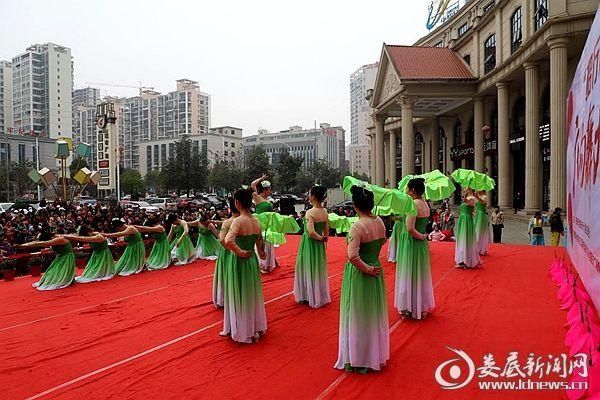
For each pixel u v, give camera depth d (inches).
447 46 1547.7
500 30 1030.4
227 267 221.1
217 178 2128.4
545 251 482.6
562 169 719.1
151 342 221.1
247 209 224.8
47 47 3408.0
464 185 395.9
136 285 362.0
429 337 215.8
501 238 664.4
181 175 1966.0
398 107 1331.2
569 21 711.1
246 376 177.3
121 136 4222.4
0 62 3526.1
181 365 190.4
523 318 241.0
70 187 1637.6
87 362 197.2
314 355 198.2
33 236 520.1
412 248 245.9
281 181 1962.4
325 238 279.6
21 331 243.4
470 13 1520.7
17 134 3211.1
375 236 181.0
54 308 293.6
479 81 1124.5
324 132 3993.6
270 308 278.5
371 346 177.2
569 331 202.7
